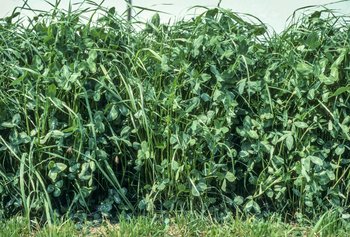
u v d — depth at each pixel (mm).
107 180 4035
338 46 4098
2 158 4012
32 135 3895
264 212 4023
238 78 4059
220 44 4012
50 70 3914
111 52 4074
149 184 4008
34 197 3885
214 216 3965
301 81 3926
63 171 3930
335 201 3947
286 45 4137
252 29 4176
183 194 3936
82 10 4117
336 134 3912
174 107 3859
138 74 4062
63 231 3582
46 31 4129
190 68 4008
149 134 3898
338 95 3977
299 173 3857
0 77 4023
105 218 3938
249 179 3971
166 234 3652
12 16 4293
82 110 4023
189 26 4219
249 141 3996
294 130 3883
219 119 3945
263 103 4016
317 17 4238
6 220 3852
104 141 3908
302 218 3924
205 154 4016
